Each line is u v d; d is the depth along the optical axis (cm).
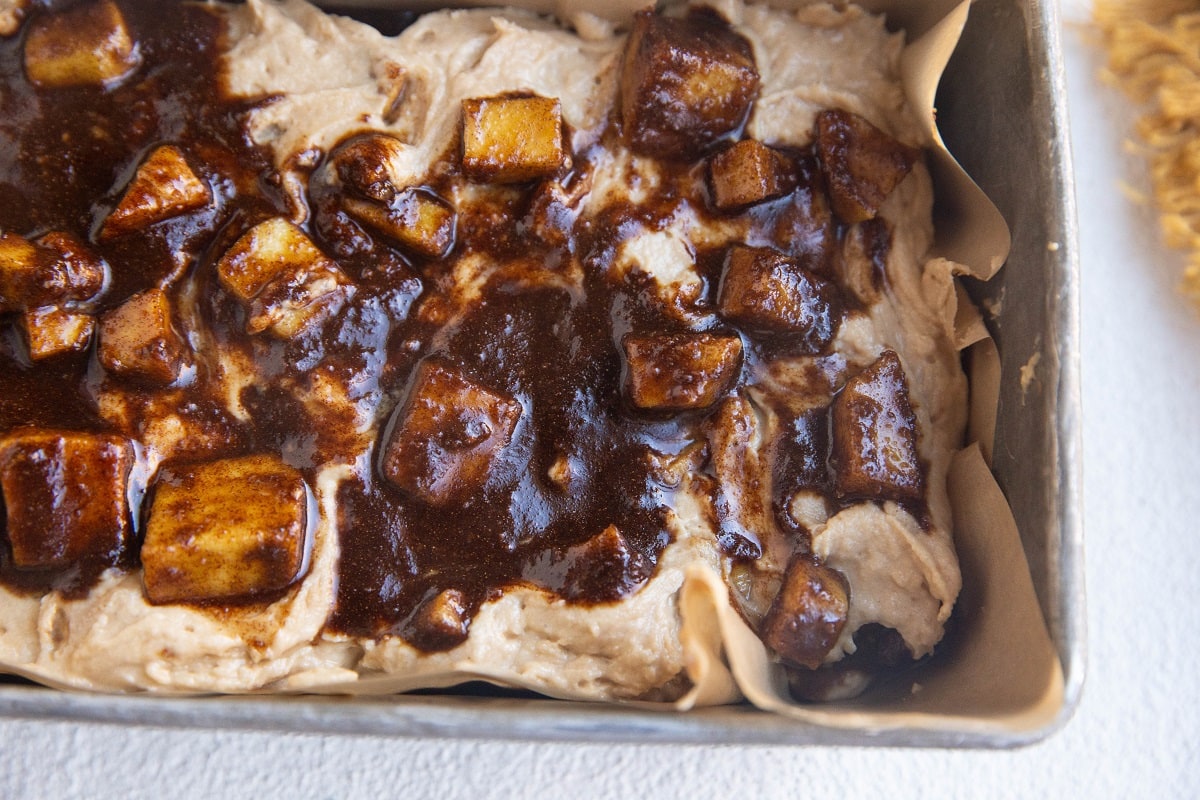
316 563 30
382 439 31
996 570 30
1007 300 31
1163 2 36
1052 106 30
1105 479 35
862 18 32
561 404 31
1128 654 34
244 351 31
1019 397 30
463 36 32
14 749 32
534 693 30
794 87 32
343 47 32
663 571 30
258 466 30
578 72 32
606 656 30
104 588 30
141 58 32
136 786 32
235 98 32
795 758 33
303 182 32
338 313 31
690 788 33
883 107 32
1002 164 31
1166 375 36
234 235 31
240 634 30
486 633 30
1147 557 35
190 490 30
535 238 32
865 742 28
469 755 33
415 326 31
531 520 31
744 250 32
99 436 30
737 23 33
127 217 31
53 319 30
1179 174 36
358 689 29
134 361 30
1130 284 36
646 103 31
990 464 31
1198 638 34
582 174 32
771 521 31
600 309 32
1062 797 33
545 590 30
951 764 33
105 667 29
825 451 31
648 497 31
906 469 31
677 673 30
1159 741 34
